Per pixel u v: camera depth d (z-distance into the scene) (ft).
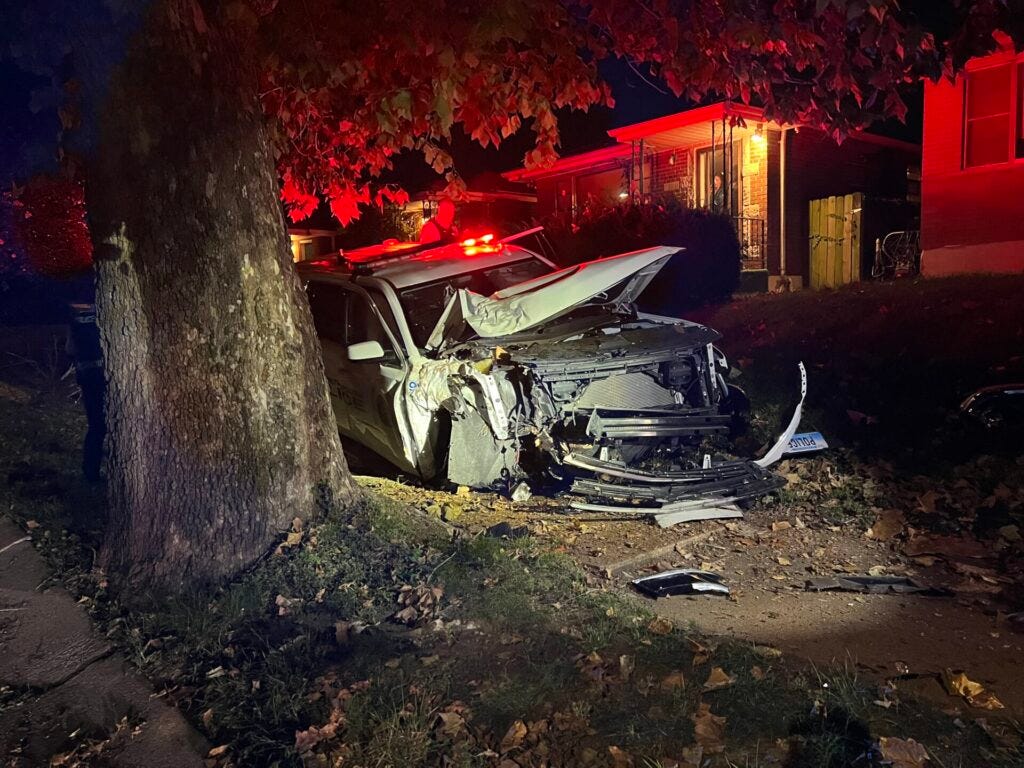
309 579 15.56
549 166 26.17
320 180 30.42
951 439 22.21
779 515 20.02
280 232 17.57
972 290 33.37
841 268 52.70
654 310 41.24
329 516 17.60
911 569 16.87
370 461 25.93
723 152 50.57
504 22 18.15
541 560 16.71
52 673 13.84
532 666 12.74
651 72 25.16
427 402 22.20
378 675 12.69
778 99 22.81
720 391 24.08
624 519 19.98
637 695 11.85
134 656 13.88
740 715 11.21
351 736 11.30
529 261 27.96
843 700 11.23
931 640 13.65
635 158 64.49
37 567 17.04
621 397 22.36
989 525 18.21
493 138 25.34
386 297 24.43
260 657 13.53
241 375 16.63
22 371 36.06
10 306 45.96
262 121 17.51
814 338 31.89
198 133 15.98
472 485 22.40
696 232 41.98
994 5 18.83
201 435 16.37
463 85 23.09
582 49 23.54
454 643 13.69
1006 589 15.53
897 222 53.72
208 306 16.31
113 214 16.02
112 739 12.03
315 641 13.89
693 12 20.53
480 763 10.72
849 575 16.71
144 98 15.44
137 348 16.33
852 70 21.70
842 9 16.75
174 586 16.01
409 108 23.34
